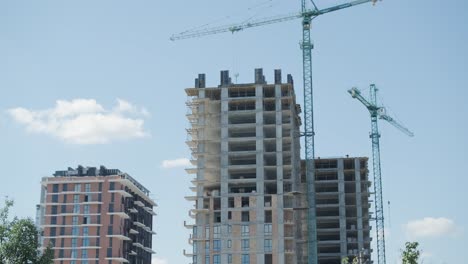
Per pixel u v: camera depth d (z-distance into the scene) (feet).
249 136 639.35
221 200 604.49
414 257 194.49
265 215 597.11
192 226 608.60
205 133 636.07
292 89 650.84
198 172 622.13
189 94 653.71
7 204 286.66
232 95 644.27
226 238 594.24
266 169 616.80
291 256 594.24
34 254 284.41
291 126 624.59
